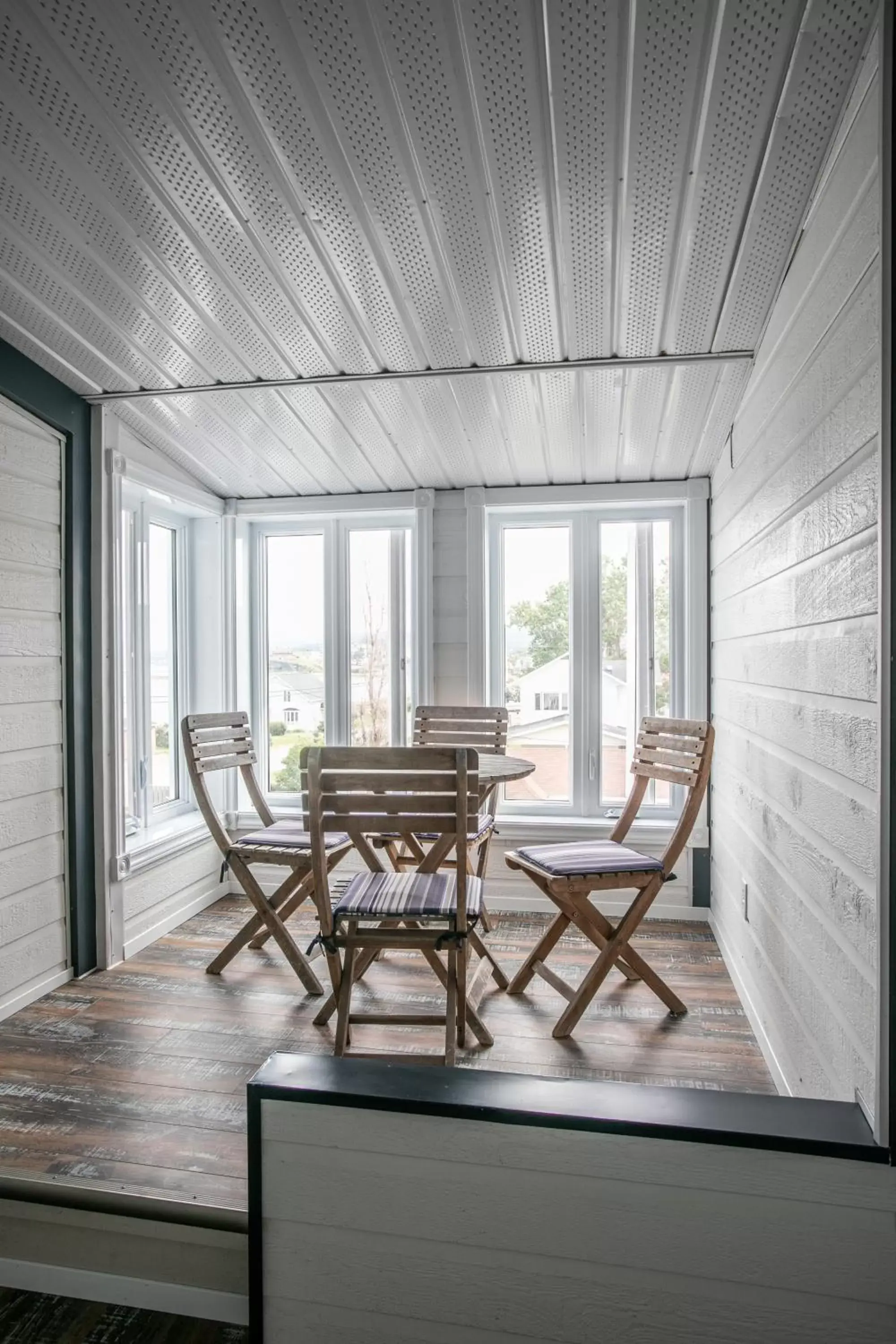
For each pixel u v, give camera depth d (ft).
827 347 5.07
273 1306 4.83
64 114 5.20
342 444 10.34
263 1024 7.77
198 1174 5.40
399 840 10.28
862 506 4.33
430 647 11.94
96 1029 7.68
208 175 5.69
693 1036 7.43
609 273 6.63
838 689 4.78
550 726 12.28
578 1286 4.48
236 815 12.49
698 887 10.98
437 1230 4.62
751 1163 4.22
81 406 9.12
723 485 9.86
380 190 5.77
